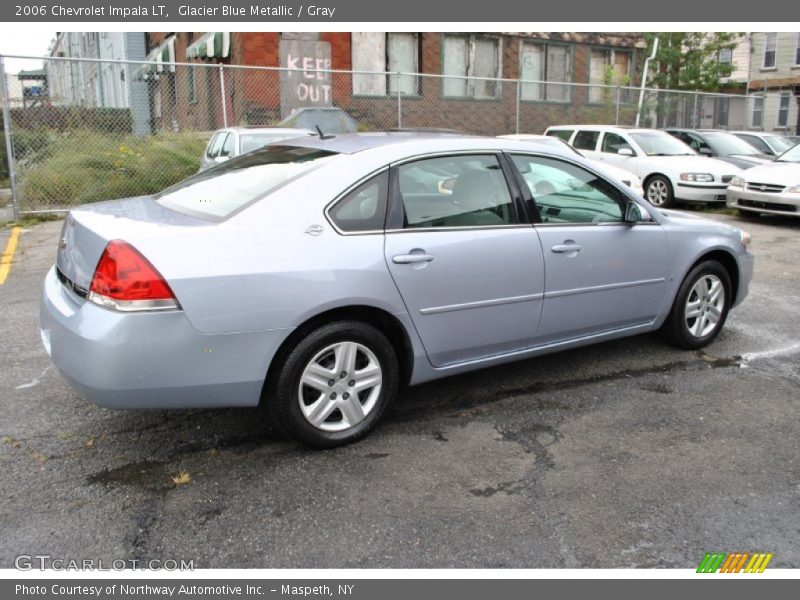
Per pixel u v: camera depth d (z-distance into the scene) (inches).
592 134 560.4
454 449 144.8
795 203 426.9
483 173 159.0
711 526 119.2
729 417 161.2
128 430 151.3
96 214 139.3
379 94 746.8
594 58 904.9
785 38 1168.8
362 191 141.9
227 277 124.3
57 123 502.6
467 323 154.4
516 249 158.7
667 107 823.1
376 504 124.3
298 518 120.0
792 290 279.1
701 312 203.3
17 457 139.1
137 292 118.6
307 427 139.1
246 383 129.3
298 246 132.0
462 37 792.9
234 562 109.3
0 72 441.4
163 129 597.6
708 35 938.1
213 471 134.9
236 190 143.7
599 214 177.9
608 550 112.7
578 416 161.2
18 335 214.4
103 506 122.7
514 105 831.7
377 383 146.5
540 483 131.9
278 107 689.0
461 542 114.2
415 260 143.6
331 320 138.9
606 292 177.6
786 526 119.5
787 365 194.4
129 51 1003.9
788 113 1176.8
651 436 151.5
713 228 202.7
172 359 121.6
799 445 147.9
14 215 458.6
